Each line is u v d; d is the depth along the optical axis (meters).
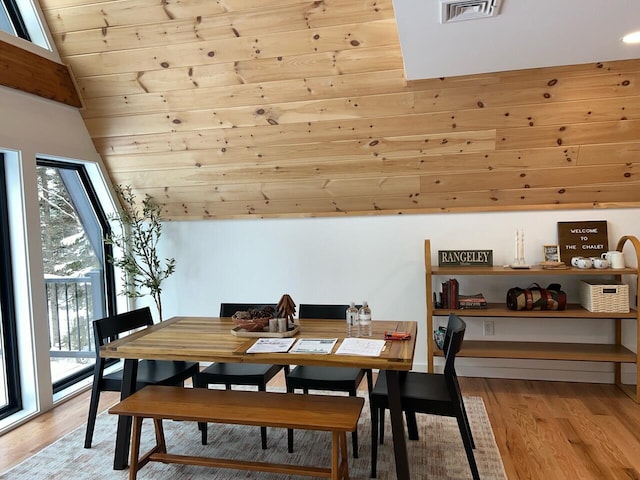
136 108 3.95
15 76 3.39
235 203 4.52
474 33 2.64
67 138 3.97
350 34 3.22
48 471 2.80
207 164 4.23
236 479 2.70
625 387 3.88
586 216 3.98
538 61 3.10
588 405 3.57
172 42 3.47
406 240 4.31
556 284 3.97
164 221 4.80
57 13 3.53
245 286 4.68
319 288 4.52
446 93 3.47
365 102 3.60
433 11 2.35
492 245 4.15
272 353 2.48
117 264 4.51
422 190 4.10
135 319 3.29
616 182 3.77
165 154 4.23
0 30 3.31
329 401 2.53
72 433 3.30
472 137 3.68
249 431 3.29
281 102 3.70
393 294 4.37
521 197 4.01
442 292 3.96
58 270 4.19
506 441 3.03
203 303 4.78
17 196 3.55
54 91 3.72
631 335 3.98
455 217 4.21
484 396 3.80
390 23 3.12
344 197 4.28
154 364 3.31
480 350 3.86
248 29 3.30
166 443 3.12
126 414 2.44
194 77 3.64
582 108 3.41
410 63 3.08
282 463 2.85
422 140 3.76
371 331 2.89
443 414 2.50
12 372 3.63
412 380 2.82
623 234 3.93
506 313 3.78
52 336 4.12
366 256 4.40
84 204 4.55
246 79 3.59
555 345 4.00
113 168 4.44
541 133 3.58
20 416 3.52
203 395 2.65
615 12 2.39
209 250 4.73
